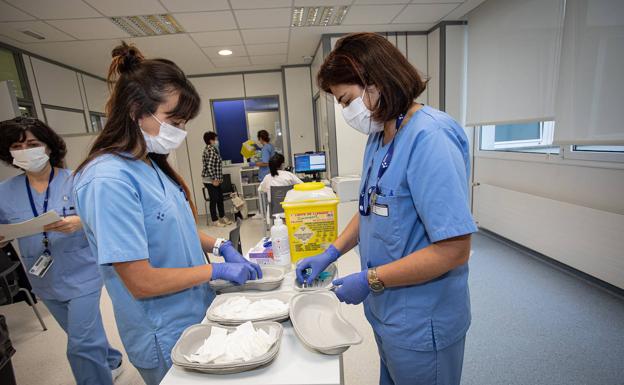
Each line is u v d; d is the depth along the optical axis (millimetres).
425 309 804
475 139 3674
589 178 2344
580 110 2195
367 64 728
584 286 2303
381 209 810
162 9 2854
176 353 688
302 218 1183
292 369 667
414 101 819
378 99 771
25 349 2127
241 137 6066
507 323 1978
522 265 2711
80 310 1438
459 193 686
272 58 4910
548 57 2561
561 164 2570
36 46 3451
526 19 2729
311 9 3166
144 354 871
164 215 842
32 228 1283
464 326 855
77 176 782
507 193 3023
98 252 698
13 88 2527
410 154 742
